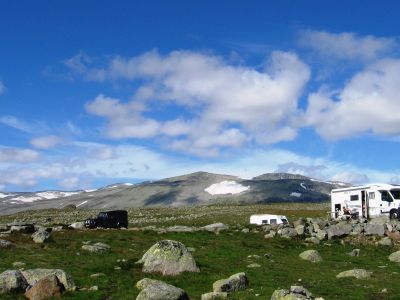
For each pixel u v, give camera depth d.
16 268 32.72
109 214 72.62
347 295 27.14
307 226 58.16
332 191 77.56
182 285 29.12
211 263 36.81
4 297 24.14
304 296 23.03
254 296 25.53
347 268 37.88
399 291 28.33
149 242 48.06
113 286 27.77
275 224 60.78
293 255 43.91
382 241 51.88
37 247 42.19
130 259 36.34
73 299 24.33
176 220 105.00
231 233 55.47
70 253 39.66
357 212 70.44
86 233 53.28
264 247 47.50
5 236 46.31
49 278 25.36
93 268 32.50
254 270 34.41
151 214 134.12
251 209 144.88
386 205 66.75
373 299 26.34
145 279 27.61
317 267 37.69
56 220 121.19
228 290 27.19
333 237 54.06
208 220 100.81
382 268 38.44
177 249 33.56
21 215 154.12
